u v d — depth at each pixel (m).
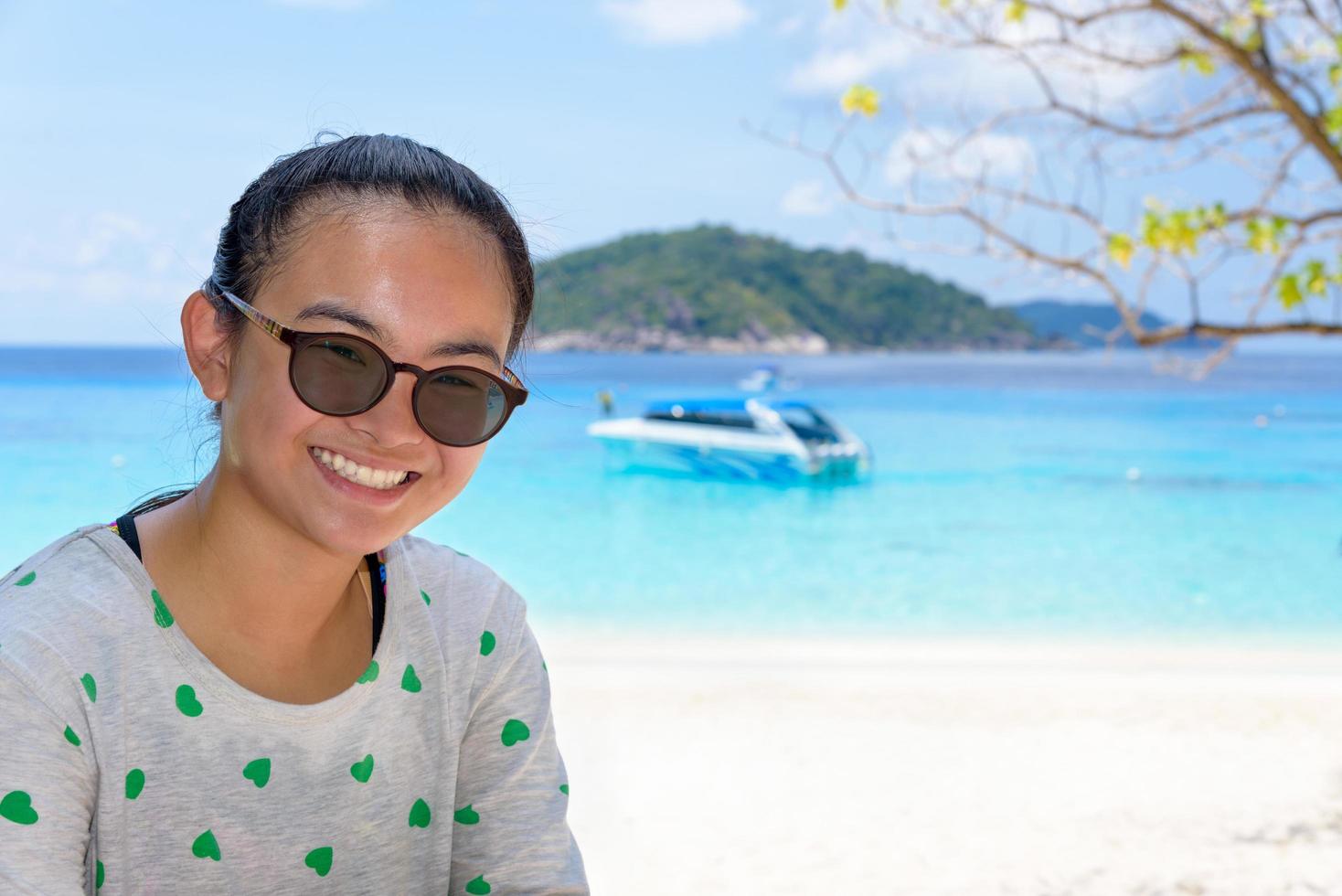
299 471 1.10
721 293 167.12
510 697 1.37
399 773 1.24
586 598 15.15
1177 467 29.39
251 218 1.12
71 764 1.03
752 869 5.39
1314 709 8.11
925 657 11.09
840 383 84.00
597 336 161.75
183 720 1.09
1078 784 6.57
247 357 1.11
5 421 38.28
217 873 1.12
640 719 7.95
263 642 1.17
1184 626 12.68
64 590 1.08
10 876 0.96
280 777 1.14
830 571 16.64
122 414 41.09
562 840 1.37
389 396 1.08
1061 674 9.43
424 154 1.16
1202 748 7.25
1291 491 24.94
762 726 7.75
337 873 1.19
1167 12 4.46
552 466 28.09
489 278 1.14
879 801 6.32
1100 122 4.71
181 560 1.16
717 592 15.39
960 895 5.11
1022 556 17.66
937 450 33.62
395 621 1.24
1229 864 5.42
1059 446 34.75
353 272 1.07
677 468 24.83
